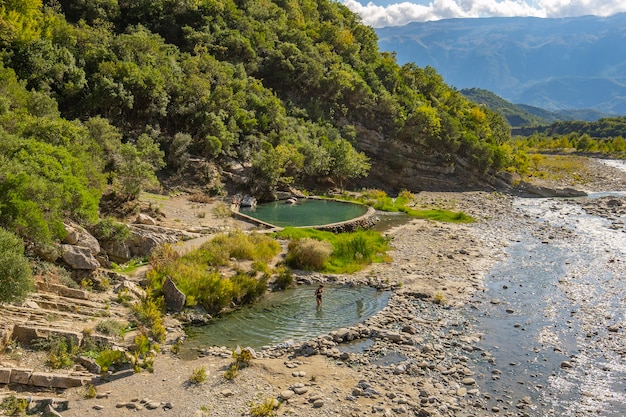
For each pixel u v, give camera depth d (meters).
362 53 117.75
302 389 19.08
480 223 58.41
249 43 94.19
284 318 27.94
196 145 67.62
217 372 20.45
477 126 109.56
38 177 27.91
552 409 18.19
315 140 79.00
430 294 31.59
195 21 98.38
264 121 75.81
